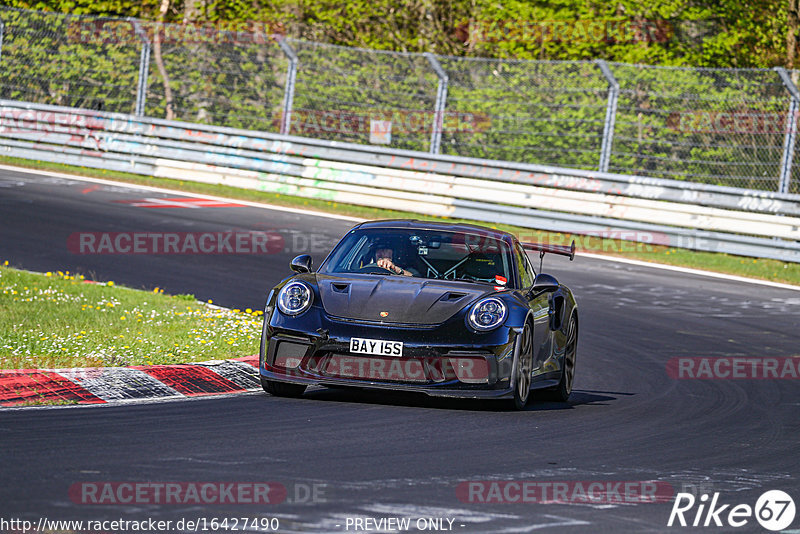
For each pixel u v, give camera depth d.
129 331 36.81
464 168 78.88
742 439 27.77
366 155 82.06
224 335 37.78
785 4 102.38
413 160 80.75
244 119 90.00
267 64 88.94
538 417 28.88
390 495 19.05
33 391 27.20
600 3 102.19
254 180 83.50
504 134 82.00
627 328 47.66
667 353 42.84
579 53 102.00
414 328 28.20
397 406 28.89
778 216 69.06
